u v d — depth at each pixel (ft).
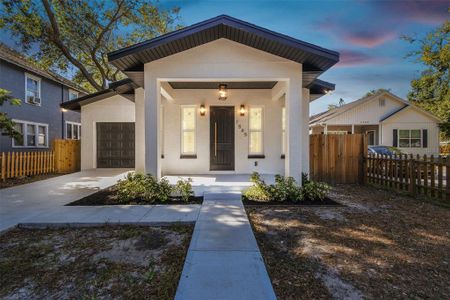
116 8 46.26
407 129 57.82
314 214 14.64
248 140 28.48
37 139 45.98
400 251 9.97
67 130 54.60
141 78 20.62
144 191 16.96
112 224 12.59
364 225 12.89
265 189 17.60
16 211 14.48
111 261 9.11
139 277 8.07
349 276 8.14
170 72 18.89
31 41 42.60
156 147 18.85
